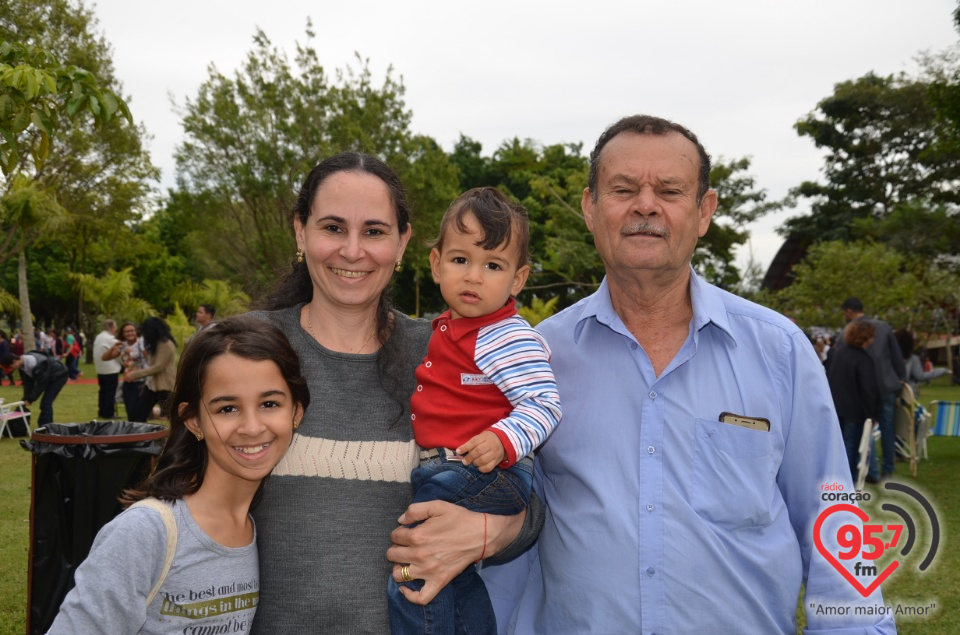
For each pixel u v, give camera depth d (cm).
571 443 229
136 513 186
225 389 192
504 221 226
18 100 378
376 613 202
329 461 205
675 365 221
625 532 214
